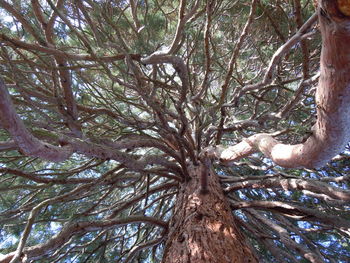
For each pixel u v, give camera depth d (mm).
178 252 2801
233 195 4457
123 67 3033
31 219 2477
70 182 3414
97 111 3209
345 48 1056
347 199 2770
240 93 3125
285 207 3510
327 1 950
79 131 3041
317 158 1604
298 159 1714
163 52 2266
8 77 2928
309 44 3707
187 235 2971
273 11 3654
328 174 5062
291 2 3334
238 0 3561
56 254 3881
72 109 2979
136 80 2557
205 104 3311
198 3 2781
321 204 4777
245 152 2557
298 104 3902
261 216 3955
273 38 4031
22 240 2342
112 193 5707
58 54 2346
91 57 2418
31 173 3238
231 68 3207
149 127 3113
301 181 3184
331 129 1382
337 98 1240
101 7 2740
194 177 4039
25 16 3029
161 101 4293
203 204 3467
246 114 5340
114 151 2691
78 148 2344
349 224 3154
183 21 2773
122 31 3641
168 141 4578
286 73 4066
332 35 1043
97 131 4223
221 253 2701
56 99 2885
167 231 3758
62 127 3752
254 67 4844
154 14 3504
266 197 5348
